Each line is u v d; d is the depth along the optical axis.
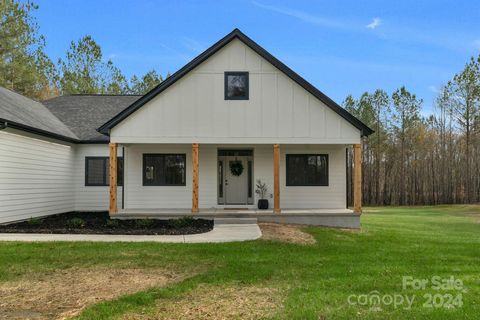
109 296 6.07
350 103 44.59
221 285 6.57
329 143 14.73
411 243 11.47
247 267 7.75
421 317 5.15
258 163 16.86
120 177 18.77
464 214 28.11
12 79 27.59
